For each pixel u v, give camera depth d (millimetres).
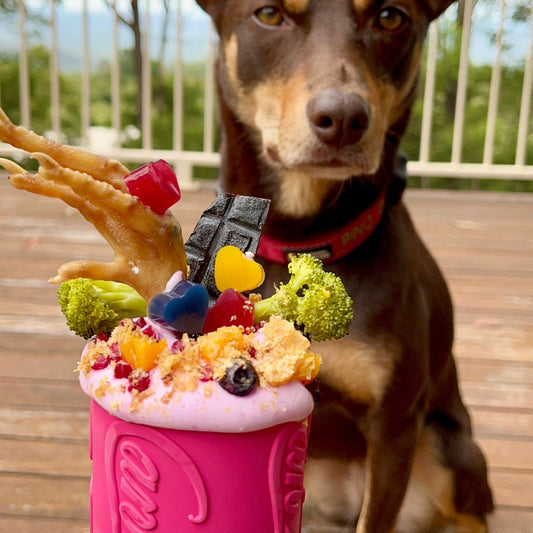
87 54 1398
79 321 306
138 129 2389
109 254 1005
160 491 294
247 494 294
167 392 285
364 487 512
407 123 524
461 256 1053
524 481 554
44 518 486
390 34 491
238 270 315
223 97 535
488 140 1376
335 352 449
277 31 492
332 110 446
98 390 294
